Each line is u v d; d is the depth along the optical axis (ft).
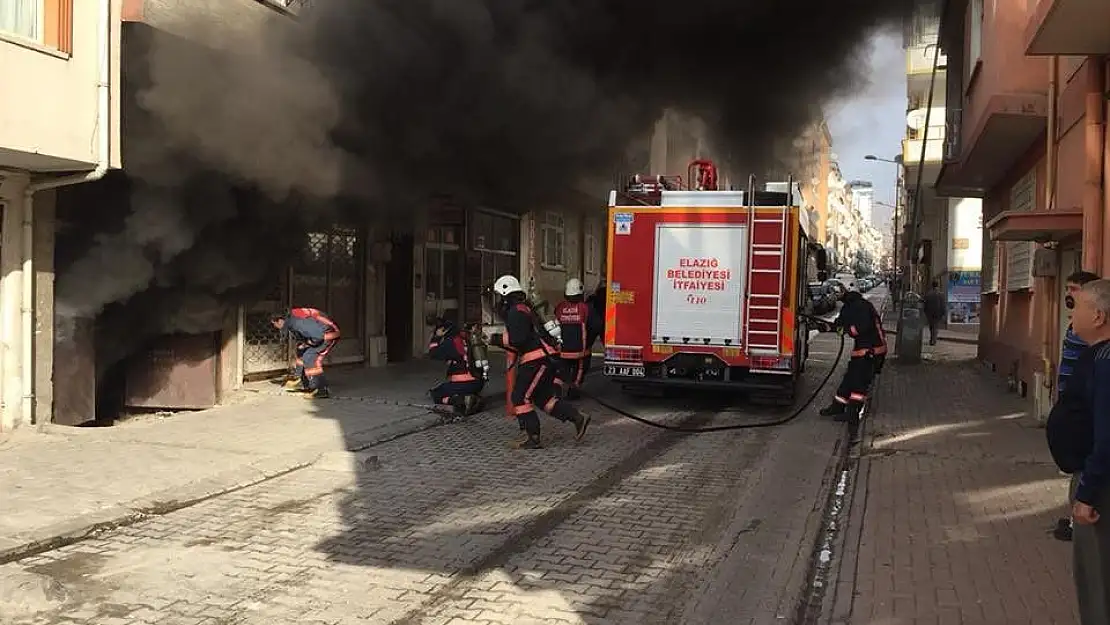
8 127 19.75
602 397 34.40
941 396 34.01
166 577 13.55
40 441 22.68
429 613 12.17
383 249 41.24
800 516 17.26
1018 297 35.42
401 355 44.11
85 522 15.75
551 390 24.52
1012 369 35.81
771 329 28.78
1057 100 27.43
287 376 35.76
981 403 31.99
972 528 16.05
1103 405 8.93
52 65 20.90
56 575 13.58
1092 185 22.68
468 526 16.49
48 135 20.81
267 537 15.67
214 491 18.54
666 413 30.50
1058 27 20.30
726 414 30.22
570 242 66.95
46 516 16.05
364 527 16.35
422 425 26.81
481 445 24.40
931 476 20.38
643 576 13.79
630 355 30.27
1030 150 33.63
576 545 15.37
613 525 16.62
